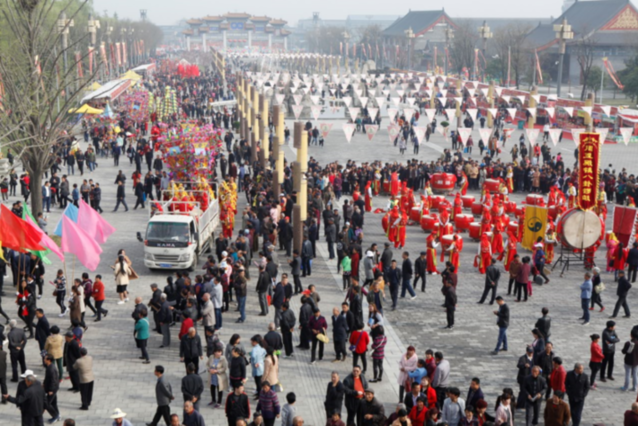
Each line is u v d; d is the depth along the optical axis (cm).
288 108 9169
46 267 3139
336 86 10238
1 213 2350
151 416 1867
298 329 2531
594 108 7712
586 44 13375
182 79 13762
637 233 3353
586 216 3156
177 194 3422
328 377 2136
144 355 2208
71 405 1922
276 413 1714
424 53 19512
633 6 14250
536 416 1841
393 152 6656
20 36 3372
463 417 1636
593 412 1927
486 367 2208
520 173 5012
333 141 7338
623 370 2216
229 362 1962
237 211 4262
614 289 2986
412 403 1698
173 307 2512
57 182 4322
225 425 1836
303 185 3416
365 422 1625
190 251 3078
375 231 3972
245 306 2717
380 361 2097
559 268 3284
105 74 10181
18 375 2086
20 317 2370
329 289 2958
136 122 7275
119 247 3491
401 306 2773
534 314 2683
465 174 5059
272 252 2875
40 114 3469
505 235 3778
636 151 6862
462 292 2941
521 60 13925
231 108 9575
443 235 3453
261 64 18588
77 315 2398
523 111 8700
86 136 6712
